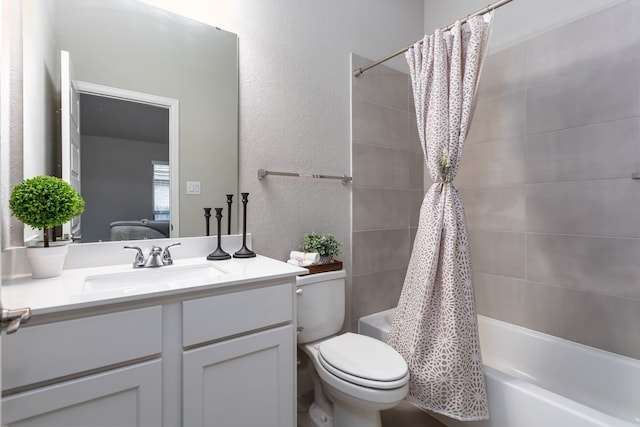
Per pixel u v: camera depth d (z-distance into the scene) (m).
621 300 1.53
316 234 1.77
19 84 1.02
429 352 1.34
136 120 1.31
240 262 1.32
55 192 0.99
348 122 2.02
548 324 1.77
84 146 1.20
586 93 1.63
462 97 1.41
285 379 1.13
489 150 2.04
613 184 1.55
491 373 1.34
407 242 2.36
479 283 2.10
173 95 1.40
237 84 1.57
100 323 0.80
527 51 1.85
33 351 0.72
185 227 1.43
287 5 1.75
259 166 1.64
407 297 1.48
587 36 1.62
